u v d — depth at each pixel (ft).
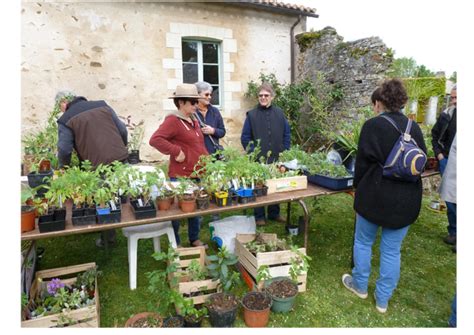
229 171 8.00
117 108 18.71
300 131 24.25
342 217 13.43
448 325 7.23
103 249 10.49
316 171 9.61
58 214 6.48
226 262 7.41
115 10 17.95
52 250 10.41
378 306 7.66
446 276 9.21
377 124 6.78
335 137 11.34
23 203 6.54
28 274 7.75
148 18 18.80
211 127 11.16
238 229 9.79
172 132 8.89
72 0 16.97
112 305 7.67
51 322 6.23
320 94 22.57
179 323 6.73
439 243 11.23
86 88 17.88
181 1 19.53
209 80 21.81
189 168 9.16
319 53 23.03
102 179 7.80
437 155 11.12
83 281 7.51
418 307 7.86
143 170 9.12
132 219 6.87
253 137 11.94
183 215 7.11
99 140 8.65
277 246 8.71
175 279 7.19
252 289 8.09
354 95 20.86
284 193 8.81
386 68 19.30
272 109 11.96
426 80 18.67
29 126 16.90
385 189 6.77
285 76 24.32
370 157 6.86
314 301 7.95
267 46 23.16
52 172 8.27
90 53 17.71
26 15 16.16
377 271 9.41
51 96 17.16
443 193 10.79
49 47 16.81
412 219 6.84
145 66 19.08
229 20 21.31
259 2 21.22
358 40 20.44
